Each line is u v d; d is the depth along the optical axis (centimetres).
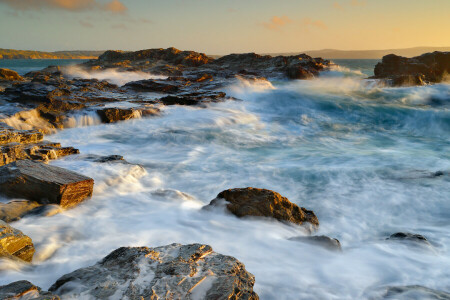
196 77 3469
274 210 659
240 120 1848
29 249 452
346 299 396
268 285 412
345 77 4638
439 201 796
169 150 1312
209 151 1304
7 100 1767
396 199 812
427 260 510
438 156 1227
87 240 529
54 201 662
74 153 1099
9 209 606
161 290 332
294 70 4294
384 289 421
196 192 870
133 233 556
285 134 1634
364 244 587
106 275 360
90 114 1647
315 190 878
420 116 1967
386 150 1347
